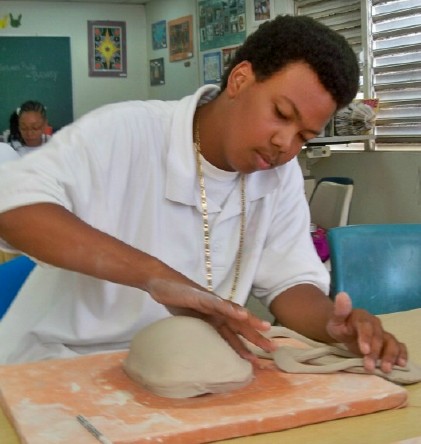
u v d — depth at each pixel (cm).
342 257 167
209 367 81
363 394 82
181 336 83
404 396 82
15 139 455
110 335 108
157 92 607
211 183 112
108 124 104
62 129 106
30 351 111
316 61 90
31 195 91
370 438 75
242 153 99
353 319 97
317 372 89
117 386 83
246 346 95
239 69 99
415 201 328
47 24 584
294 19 96
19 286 136
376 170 350
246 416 74
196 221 113
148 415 74
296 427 76
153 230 109
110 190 105
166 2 574
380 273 171
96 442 68
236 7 480
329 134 338
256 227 120
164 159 109
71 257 89
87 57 598
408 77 345
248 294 118
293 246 122
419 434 76
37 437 69
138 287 90
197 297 85
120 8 604
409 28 339
